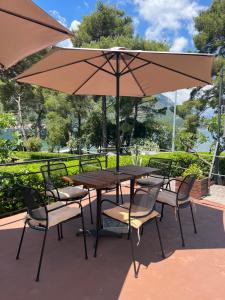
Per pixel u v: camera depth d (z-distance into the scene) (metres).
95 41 16.28
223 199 5.15
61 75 3.80
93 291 2.36
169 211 4.34
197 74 3.42
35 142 18.08
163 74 3.87
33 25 1.81
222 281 2.53
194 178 3.35
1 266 2.73
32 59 14.79
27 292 2.34
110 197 5.03
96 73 4.02
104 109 16.53
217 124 7.35
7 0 1.59
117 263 2.80
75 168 5.43
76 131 18.39
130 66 3.78
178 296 2.31
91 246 3.15
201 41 15.30
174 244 3.23
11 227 3.66
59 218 2.75
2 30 1.95
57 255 2.95
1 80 16.58
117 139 3.78
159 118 18.48
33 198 2.60
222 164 7.50
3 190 4.21
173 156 7.40
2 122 4.88
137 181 4.30
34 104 19.20
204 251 3.07
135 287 2.42
